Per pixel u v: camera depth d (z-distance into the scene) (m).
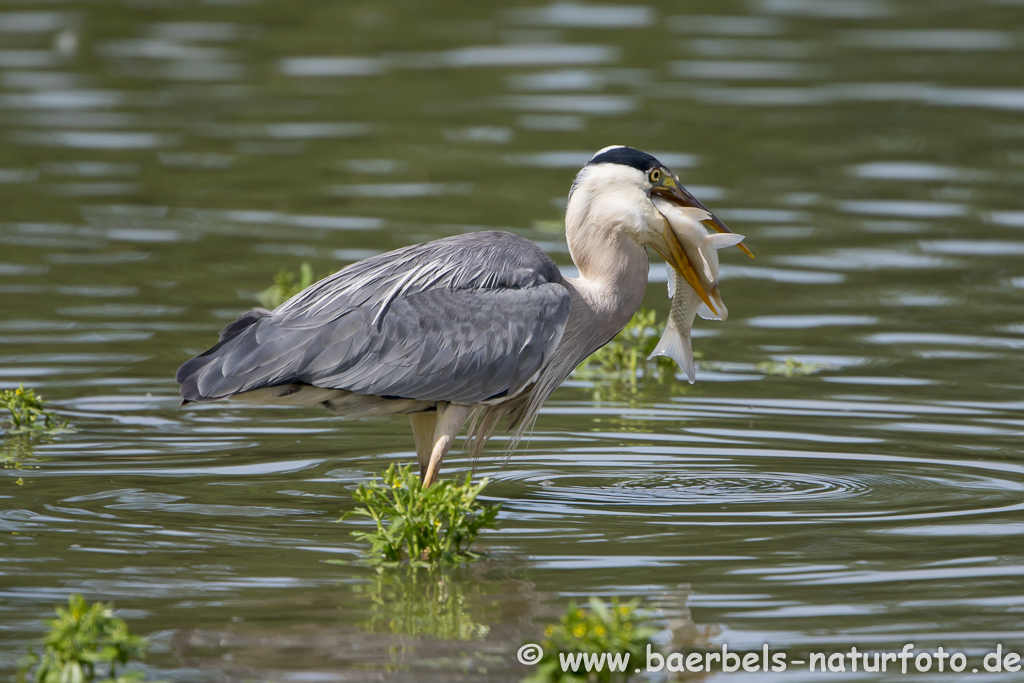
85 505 10.17
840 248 19.78
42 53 32.22
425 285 10.33
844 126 26.67
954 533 9.58
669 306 17.75
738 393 13.84
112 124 26.72
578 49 32.59
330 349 9.91
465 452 12.12
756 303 17.42
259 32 34.81
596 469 11.40
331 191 22.69
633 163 11.41
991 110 27.83
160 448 11.82
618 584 8.61
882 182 23.36
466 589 8.54
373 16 36.41
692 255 11.38
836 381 14.21
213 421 12.77
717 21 35.75
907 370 14.57
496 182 23.20
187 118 27.30
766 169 23.92
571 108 27.73
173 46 33.25
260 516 10.02
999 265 18.94
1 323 15.73
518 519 10.01
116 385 13.70
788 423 12.75
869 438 12.21
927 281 18.23
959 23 35.59
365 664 7.42
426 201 22.02
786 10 37.12
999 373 14.41
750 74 30.42
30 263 18.45
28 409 12.27
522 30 34.69
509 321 10.42
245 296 17.05
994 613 8.09
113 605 8.20
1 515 9.88
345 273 10.47
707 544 9.39
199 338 15.34
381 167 24.16
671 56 32.03
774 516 10.03
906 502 10.36
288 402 10.23
